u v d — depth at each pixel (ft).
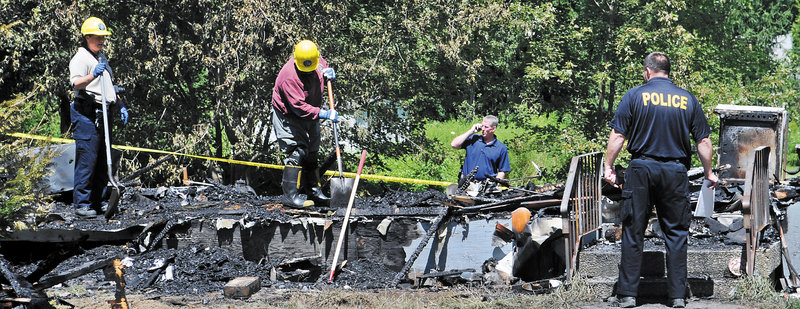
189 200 42.93
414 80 106.11
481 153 43.68
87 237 36.83
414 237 37.45
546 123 114.11
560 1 113.60
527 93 109.60
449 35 94.02
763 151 32.58
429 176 104.22
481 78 116.67
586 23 108.17
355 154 104.68
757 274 30.68
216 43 88.74
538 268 35.47
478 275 36.11
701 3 111.14
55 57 85.30
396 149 103.45
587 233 32.96
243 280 33.17
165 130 96.22
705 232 33.73
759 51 117.70
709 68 108.78
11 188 25.82
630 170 29.04
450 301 30.78
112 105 39.34
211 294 32.91
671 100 28.53
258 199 42.73
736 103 102.83
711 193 33.09
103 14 87.40
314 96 38.37
